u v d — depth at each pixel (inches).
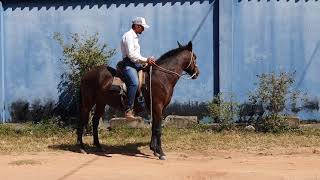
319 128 574.6
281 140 531.2
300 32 585.9
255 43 587.5
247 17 587.2
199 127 577.3
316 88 586.6
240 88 588.1
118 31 595.2
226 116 574.2
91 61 565.9
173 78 470.0
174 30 591.5
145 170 413.7
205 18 589.3
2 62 595.5
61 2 597.6
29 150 497.4
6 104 601.3
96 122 492.4
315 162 441.4
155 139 471.2
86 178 387.9
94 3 596.7
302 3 585.0
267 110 580.7
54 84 598.2
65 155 475.5
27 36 599.8
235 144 516.1
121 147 510.3
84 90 484.7
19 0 599.2
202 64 591.2
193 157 468.4
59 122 589.6
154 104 462.9
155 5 592.4
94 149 501.0
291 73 583.8
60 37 597.0
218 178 384.8
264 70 588.4
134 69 459.8
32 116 599.5
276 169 415.8
